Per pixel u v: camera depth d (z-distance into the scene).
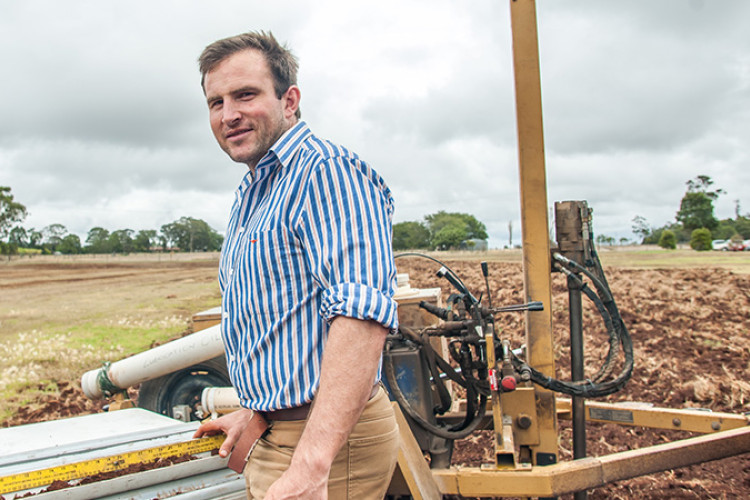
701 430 3.63
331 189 1.66
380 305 1.58
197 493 2.46
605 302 3.29
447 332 3.20
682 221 101.50
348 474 1.88
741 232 103.50
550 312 3.17
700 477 4.25
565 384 3.10
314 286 1.74
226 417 2.51
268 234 1.73
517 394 3.21
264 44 1.96
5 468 2.37
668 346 8.19
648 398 6.11
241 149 1.94
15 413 6.62
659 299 12.49
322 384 1.60
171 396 4.74
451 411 3.99
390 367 3.25
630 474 2.95
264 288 1.75
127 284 28.03
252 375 1.81
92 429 3.31
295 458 1.61
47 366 8.95
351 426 1.60
